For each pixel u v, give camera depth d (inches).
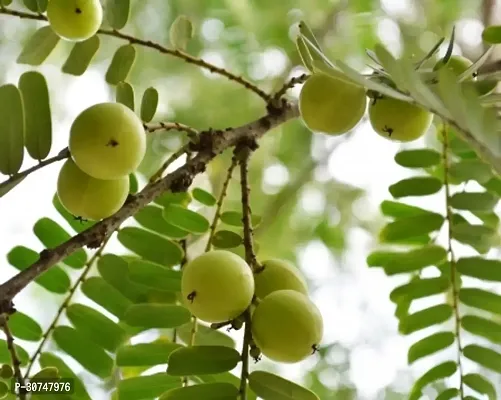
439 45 64.4
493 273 80.2
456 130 46.3
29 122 61.0
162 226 80.4
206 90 160.4
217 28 155.6
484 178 85.2
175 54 80.0
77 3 66.1
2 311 53.2
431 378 80.2
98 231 59.0
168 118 153.6
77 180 60.0
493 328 79.8
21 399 57.5
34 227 80.2
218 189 150.7
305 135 165.2
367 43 160.1
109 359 74.5
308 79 68.5
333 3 158.7
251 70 159.2
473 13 156.4
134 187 79.4
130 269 74.7
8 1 71.4
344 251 160.4
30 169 60.1
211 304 58.0
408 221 86.4
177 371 60.9
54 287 78.6
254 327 58.7
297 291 64.0
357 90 67.1
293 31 156.5
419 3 160.9
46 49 76.2
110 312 76.3
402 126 68.4
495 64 72.7
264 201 159.2
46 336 73.2
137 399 71.0
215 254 59.2
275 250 156.5
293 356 58.4
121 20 75.5
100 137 55.7
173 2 154.7
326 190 165.3
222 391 59.3
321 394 141.4
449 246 83.1
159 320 71.4
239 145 76.2
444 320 82.6
